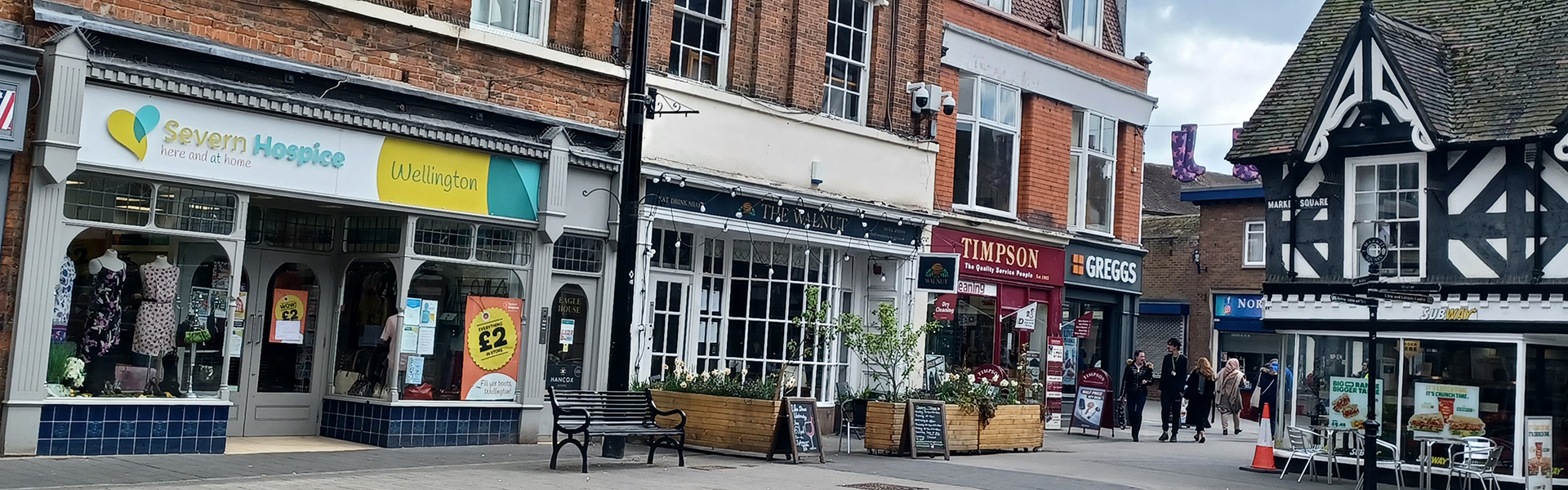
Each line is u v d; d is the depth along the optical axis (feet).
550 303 48.78
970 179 67.51
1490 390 48.67
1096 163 77.05
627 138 44.16
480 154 45.83
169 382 39.55
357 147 42.32
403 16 43.78
